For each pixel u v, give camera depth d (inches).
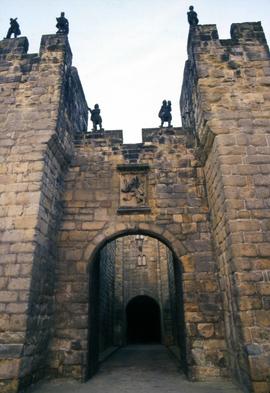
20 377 277.6
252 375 265.3
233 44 419.8
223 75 397.7
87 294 376.2
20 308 299.1
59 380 341.7
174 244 395.2
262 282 294.7
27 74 423.5
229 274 325.1
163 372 410.9
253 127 360.2
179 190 423.8
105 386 326.0
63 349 354.0
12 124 389.1
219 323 358.0
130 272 946.7
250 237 310.7
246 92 384.2
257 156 344.5
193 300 368.8
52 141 380.5
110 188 429.4
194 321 360.5
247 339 278.7
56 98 403.2
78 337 359.3
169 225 405.4
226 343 347.3
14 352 282.5
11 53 440.8
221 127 362.0
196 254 389.1
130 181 430.0
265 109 371.2
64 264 389.1
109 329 772.0
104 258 688.4
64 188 430.9
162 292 901.2
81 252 394.6
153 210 413.7
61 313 369.4
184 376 375.6
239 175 336.5
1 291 305.9
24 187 350.6
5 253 321.1
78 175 439.5
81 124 529.7
